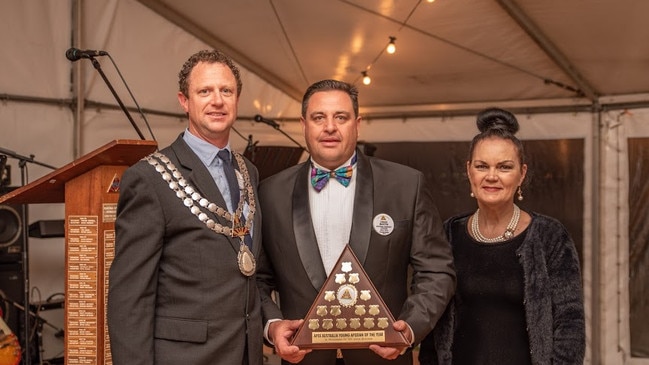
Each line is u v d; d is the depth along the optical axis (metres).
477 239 2.40
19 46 4.73
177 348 2.06
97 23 5.15
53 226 4.38
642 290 5.70
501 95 6.28
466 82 6.08
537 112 6.16
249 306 2.17
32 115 4.83
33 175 4.84
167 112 5.71
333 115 2.30
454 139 6.50
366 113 6.83
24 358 4.27
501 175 2.30
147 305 2.05
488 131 2.37
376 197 2.37
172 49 5.70
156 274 2.09
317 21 5.27
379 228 2.33
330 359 2.39
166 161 2.14
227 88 2.17
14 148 4.73
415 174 2.45
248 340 2.15
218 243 2.11
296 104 6.86
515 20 4.71
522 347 2.26
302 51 5.89
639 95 5.76
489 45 5.27
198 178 2.15
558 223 2.34
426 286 2.28
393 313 2.35
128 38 5.36
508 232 2.35
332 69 6.18
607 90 5.82
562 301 2.24
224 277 2.11
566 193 6.00
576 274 2.26
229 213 2.17
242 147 6.42
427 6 4.75
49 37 4.91
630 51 5.03
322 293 2.12
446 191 6.50
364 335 2.09
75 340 2.42
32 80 4.82
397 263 2.37
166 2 5.45
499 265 2.32
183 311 2.08
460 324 2.38
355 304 2.11
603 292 5.85
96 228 2.43
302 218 2.36
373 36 5.38
